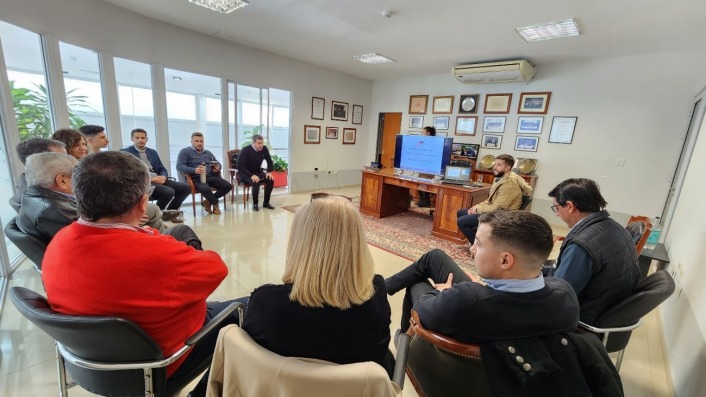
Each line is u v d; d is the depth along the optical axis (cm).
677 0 254
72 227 89
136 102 385
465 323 83
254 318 74
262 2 308
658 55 388
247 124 517
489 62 480
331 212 76
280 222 398
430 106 618
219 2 298
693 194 229
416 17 325
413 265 166
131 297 84
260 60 503
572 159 464
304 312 72
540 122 487
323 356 72
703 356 132
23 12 247
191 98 502
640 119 407
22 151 173
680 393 145
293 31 395
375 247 339
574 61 448
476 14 308
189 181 389
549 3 275
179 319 98
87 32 314
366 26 360
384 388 64
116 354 86
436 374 92
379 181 448
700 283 162
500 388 76
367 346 76
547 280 99
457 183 373
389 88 680
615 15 289
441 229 375
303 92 580
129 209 93
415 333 102
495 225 91
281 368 64
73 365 96
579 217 144
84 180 86
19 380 141
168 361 91
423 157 422
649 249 251
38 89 270
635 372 170
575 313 87
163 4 331
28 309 80
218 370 75
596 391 78
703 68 362
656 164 402
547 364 74
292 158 595
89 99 331
